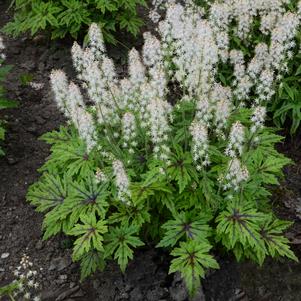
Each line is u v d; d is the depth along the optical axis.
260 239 1.25
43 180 1.42
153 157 1.31
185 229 1.27
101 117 1.30
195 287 1.20
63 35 1.82
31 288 1.34
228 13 1.57
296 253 1.41
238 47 1.70
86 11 1.81
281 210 1.51
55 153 1.40
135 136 1.33
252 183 1.32
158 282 1.34
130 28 1.84
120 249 1.26
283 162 1.35
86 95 1.74
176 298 1.31
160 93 1.24
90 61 1.27
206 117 1.26
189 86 1.37
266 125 1.69
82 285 1.34
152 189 1.28
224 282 1.35
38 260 1.38
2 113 1.68
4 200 1.49
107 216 1.37
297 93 1.62
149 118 1.24
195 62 1.29
